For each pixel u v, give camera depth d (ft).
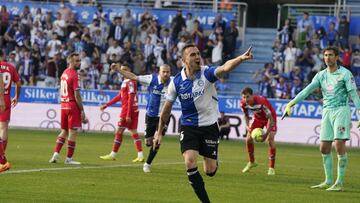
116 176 66.23
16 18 171.83
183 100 48.78
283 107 139.54
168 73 74.49
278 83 149.89
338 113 61.46
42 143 108.37
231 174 73.31
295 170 81.30
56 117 149.79
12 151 91.81
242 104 75.10
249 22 188.55
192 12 172.76
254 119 75.56
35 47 164.76
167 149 107.14
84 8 176.55
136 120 85.20
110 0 185.68
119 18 166.09
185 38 161.17
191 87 48.39
